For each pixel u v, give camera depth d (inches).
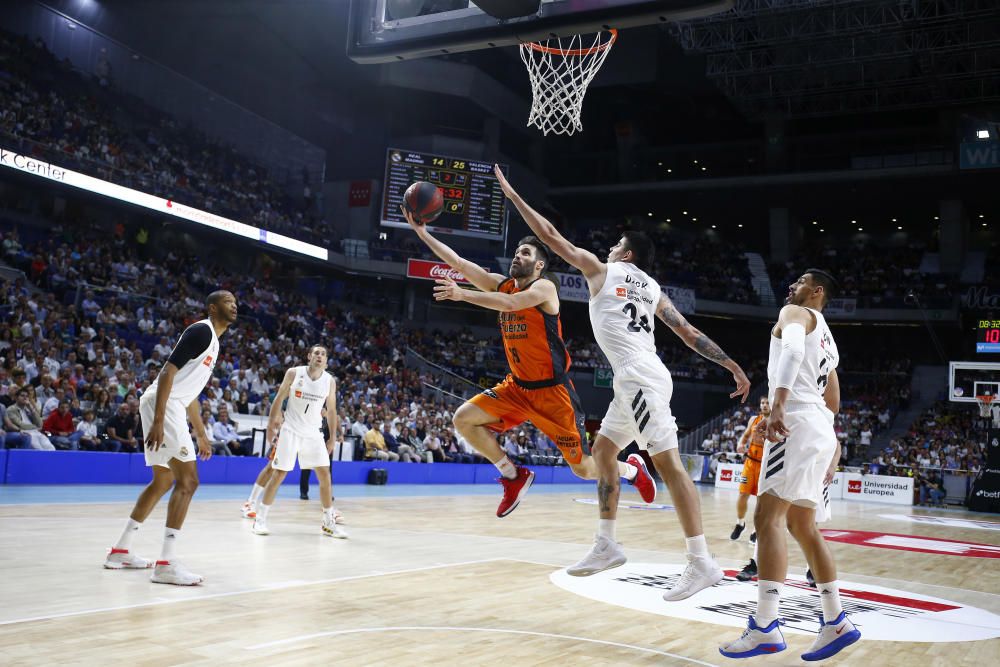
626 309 154.9
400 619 154.8
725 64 993.5
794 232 1301.7
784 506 139.9
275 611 154.6
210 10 949.8
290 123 1117.7
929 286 1142.3
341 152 1112.8
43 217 763.4
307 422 277.9
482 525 356.5
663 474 149.6
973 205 1194.6
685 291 1167.6
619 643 145.9
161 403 176.1
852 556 321.7
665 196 1255.5
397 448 652.7
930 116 1234.0
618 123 1283.2
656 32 1069.8
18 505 323.0
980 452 896.9
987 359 1160.8
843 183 1151.0
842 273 1237.7
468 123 1176.8
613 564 151.1
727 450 987.9
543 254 166.6
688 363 1184.8
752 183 1186.0
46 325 570.9
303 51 1007.6
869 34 874.1
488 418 173.6
